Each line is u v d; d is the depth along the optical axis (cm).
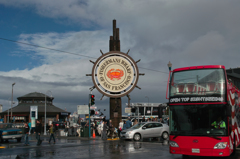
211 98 1173
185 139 1175
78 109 2806
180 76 1261
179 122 1205
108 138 2661
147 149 1697
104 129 2569
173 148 1201
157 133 2464
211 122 1154
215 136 1130
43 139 2794
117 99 3105
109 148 1767
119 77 3077
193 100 1198
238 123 1527
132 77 3073
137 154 1463
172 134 1209
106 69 3078
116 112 3083
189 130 1177
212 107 1166
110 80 3069
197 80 1220
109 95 3072
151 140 2452
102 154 1474
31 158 1374
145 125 2434
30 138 3017
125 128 2673
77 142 2297
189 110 1197
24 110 6462
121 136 2427
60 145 2044
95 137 2820
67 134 3197
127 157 1352
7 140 2669
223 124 1140
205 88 1196
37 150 1728
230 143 1162
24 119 6562
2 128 2542
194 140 1157
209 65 1227
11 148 1880
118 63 3089
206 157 1356
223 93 1168
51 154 1519
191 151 1158
